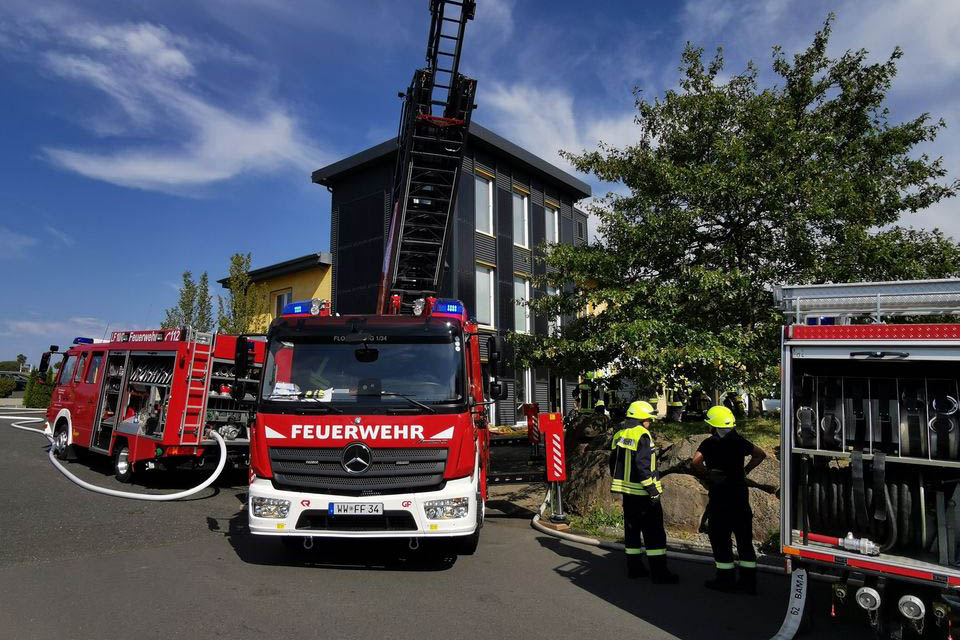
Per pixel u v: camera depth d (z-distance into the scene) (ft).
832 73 32.55
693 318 29.45
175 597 16.56
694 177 29.66
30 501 27.91
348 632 14.60
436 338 20.94
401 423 19.26
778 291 17.16
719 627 15.88
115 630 14.21
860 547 14.39
